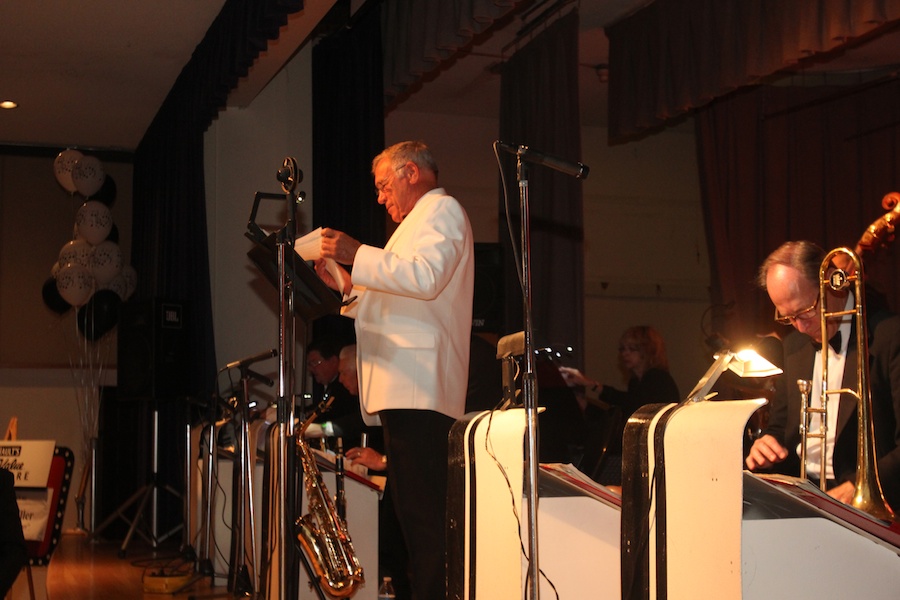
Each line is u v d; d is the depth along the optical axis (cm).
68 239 873
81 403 825
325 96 682
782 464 308
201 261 664
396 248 332
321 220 675
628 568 193
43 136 851
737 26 530
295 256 290
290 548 299
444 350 323
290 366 299
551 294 603
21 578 461
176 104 704
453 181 827
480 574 247
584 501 236
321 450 406
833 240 713
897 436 269
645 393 529
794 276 285
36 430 819
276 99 699
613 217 848
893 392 272
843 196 712
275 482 345
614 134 639
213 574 502
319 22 603
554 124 598
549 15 611
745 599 177
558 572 233
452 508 261
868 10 448
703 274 860
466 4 509
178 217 707
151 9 575
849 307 283
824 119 721
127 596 478
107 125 820
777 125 720
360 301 337
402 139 823
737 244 714
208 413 533
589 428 461
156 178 787
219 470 515
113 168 899
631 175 853
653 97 596
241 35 530
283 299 299
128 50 641
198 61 628
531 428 215
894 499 264
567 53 587
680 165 863
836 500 176
